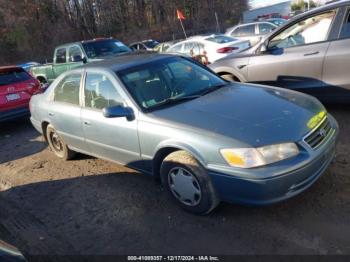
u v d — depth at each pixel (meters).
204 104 3.69
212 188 3.23
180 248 3.11
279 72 5.71
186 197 3.47
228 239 3.11
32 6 39.88
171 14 40.06
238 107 3.51
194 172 3.29
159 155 3.65
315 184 3.66
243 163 2.96
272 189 2.91
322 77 5.29
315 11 5.34
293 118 3.24
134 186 4.34
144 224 3.54
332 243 2.85
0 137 7.86
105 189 4.40
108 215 3.82
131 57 4.76
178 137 3.35
